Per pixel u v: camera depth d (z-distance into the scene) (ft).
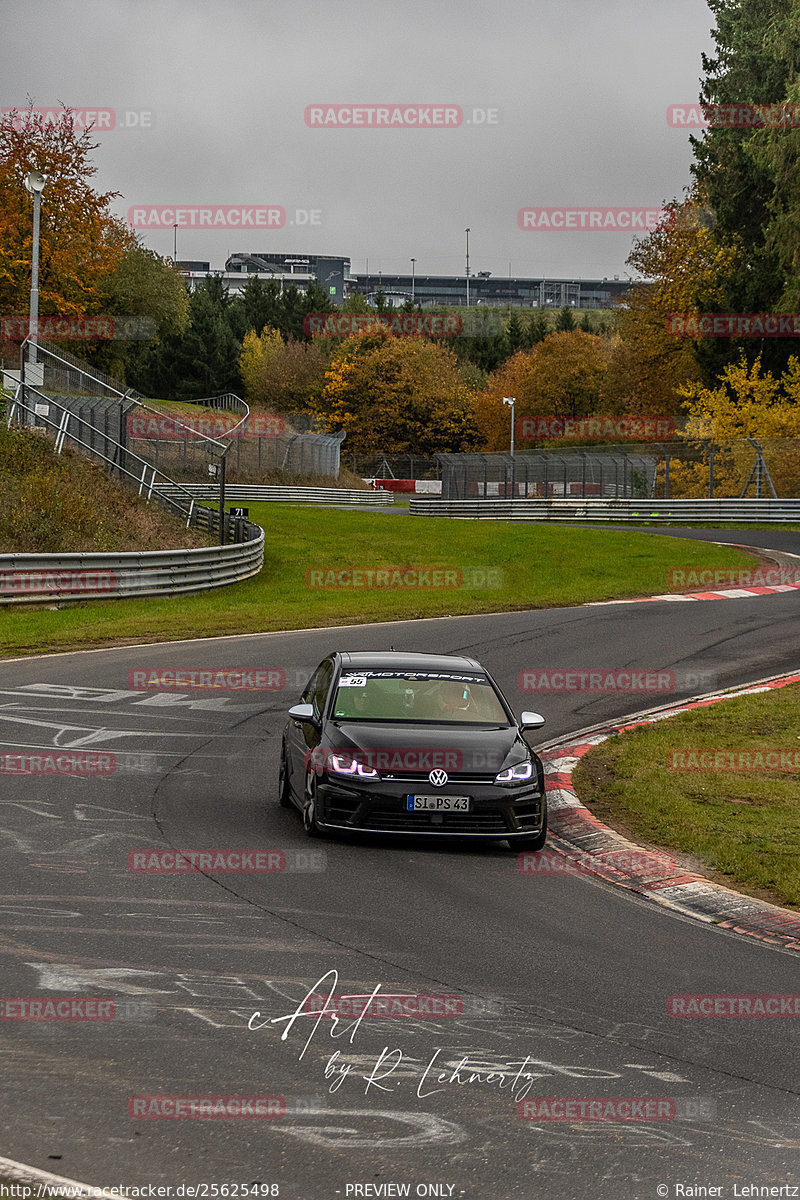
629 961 32.73
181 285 409.08
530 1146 21.20
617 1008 28.84
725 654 100.12
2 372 178.50
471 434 476.13
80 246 278.46
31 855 39.70
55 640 97.19
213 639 103.30
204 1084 22.93
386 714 47.83
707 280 321.93
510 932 34.76
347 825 44.06
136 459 173.58
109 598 123.75
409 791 43.80
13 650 91.50
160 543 153.07
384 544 200.54
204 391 536.01
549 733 70.03
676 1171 20.51
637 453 267.80
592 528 228.43
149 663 88.63
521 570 173.88
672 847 45.78
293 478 336.49
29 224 268.41
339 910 35.78
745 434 261.24
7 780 51.13
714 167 316.19
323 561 178.60
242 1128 21.17
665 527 236.43
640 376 347.56
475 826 44.39
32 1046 24.21
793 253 235.40
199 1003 27.27
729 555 180.86
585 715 75.61
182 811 48.01
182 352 536.42
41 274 272.31
